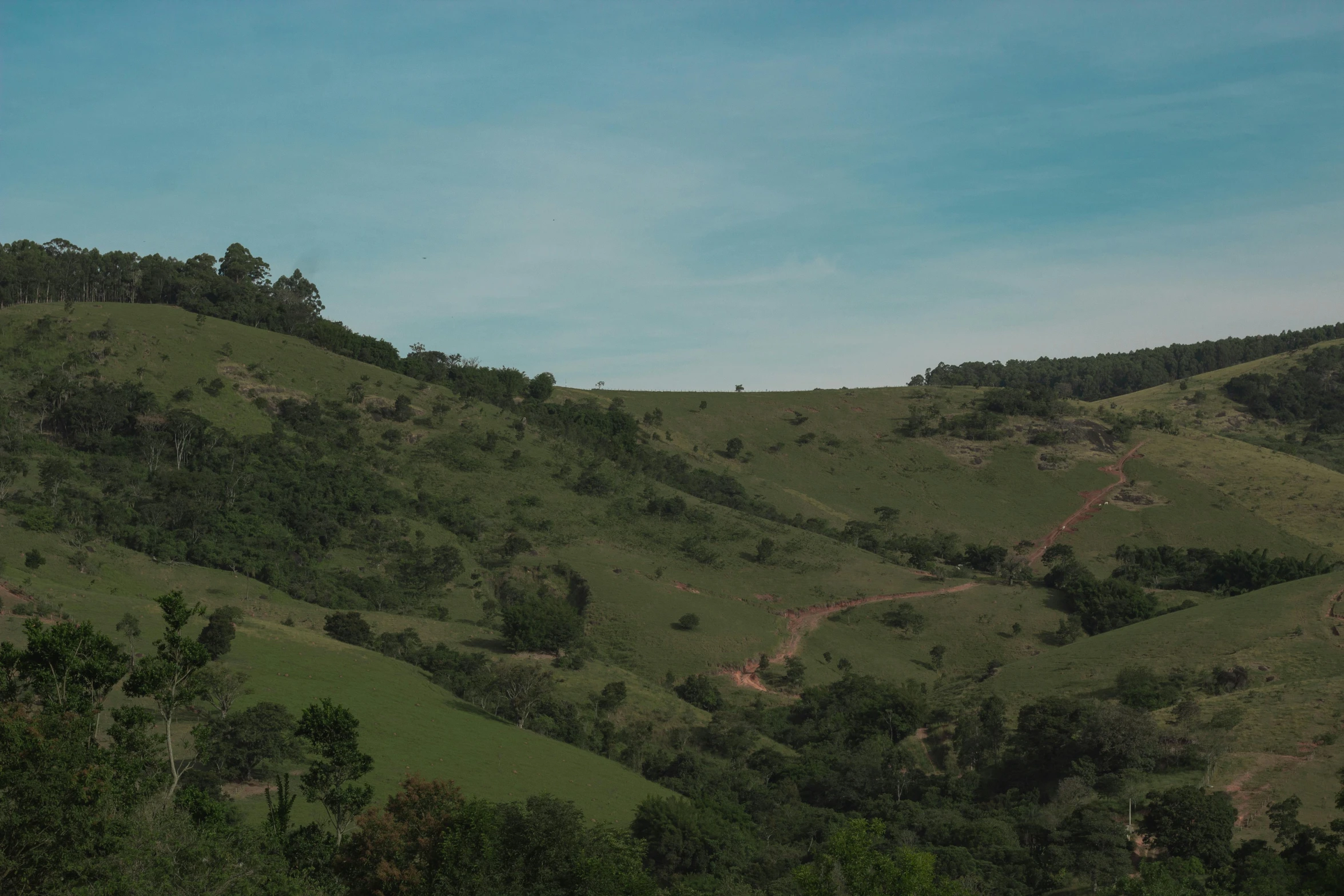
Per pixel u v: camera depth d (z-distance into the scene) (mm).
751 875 62031
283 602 106750
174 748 55719
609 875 37938
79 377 144000
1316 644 101750
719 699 108250
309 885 36906
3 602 73812
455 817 37844
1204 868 58438
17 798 29703
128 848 30781
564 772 72688
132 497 120125
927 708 101062
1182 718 83438
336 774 43656
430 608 120062
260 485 132750
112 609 81312
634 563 141625
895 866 39906
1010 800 77812
